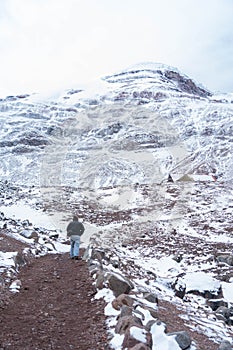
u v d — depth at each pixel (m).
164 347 5.70
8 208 26.80
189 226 29.09
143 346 5.21
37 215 25.59
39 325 6.53
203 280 15.05
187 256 20.98
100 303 7.52
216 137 107.94
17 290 8.57
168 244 23.44
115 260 13.38
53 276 10.19
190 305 11.66
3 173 74.38
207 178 56.75
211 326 8.94
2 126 130.38
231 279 16.73
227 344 6.62
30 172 73.19
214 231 27.64
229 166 72.38
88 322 6.64
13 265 10.56
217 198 38.94
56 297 8.21
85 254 13.09
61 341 5.90
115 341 5.66
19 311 7.21
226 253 21.20
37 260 12.90
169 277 16.56
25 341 5.84
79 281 9.33
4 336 5.97
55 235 20.14
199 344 6.66
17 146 101.62
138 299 8.23
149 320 6.45
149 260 19.73
